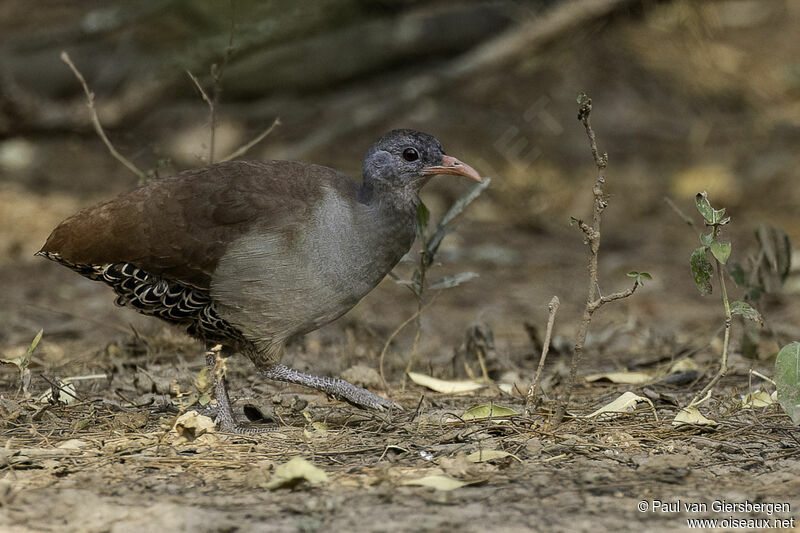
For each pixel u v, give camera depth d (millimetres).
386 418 8594
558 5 20688
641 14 21609
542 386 10094
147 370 10547
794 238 18172
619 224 19906
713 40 24125
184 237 8305
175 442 7906
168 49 19438
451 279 10297
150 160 20125
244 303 8453
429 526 6125
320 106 21562
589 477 6980
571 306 15164
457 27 21188
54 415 8781
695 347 12156
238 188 8406
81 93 21031
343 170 20734
